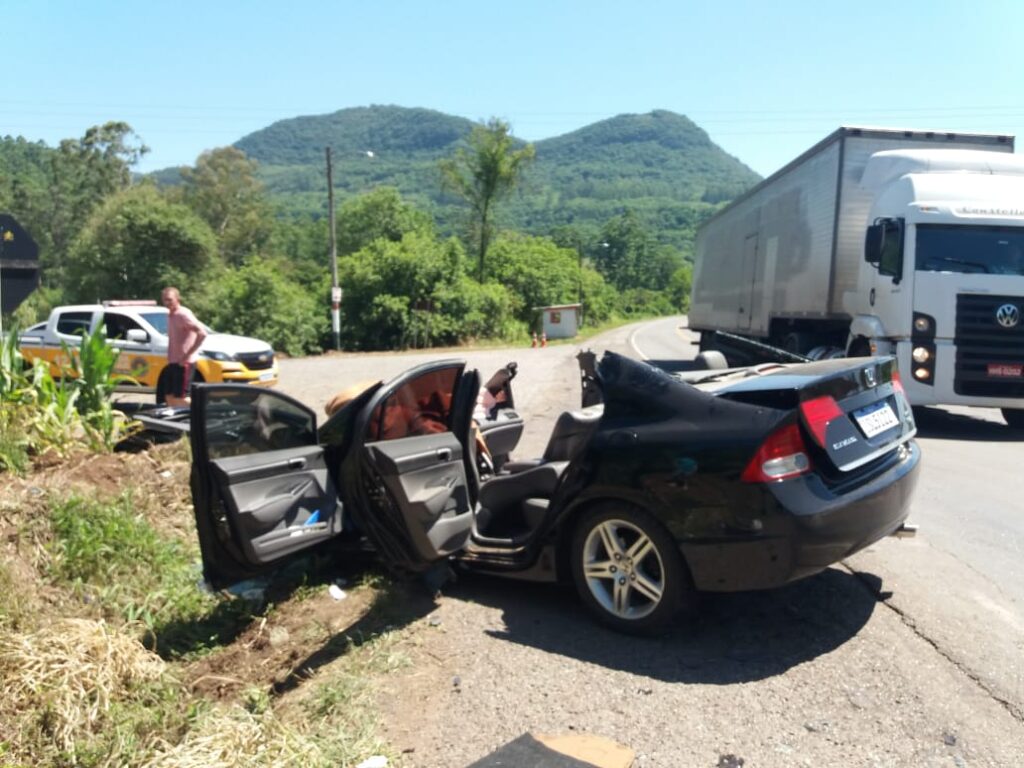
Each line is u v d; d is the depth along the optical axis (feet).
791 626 14.62
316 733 11.30
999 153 39.32
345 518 15.65
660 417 14.06
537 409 44.57
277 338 125.18
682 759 10.63
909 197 36.50
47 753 10.12
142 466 22.16
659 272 475.31
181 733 10.92
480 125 184.75
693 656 13.55
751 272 64.13
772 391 13.58
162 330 46.29
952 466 29.04
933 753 10.69
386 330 140.97
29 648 11.22
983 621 14.73
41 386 23.70
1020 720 11.43
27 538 15.81
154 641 14.20
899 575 17.07
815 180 47.70
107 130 232.53
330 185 126.41
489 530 17.56
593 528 14.62
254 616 15.33
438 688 12.66
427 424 16.15
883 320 37.52
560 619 15.11
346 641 14.21
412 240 149.79
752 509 13.05
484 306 151.74
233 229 243.81
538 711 11.90
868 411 14.83
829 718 11.57
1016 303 34.91
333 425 15.37
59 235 232.32
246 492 13.53
